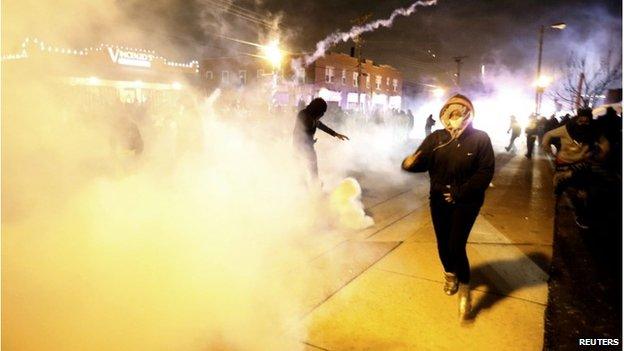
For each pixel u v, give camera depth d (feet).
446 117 10.91
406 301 12.32
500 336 10.62
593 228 19.94
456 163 10.76
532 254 16.46
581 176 19.40
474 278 14.12
